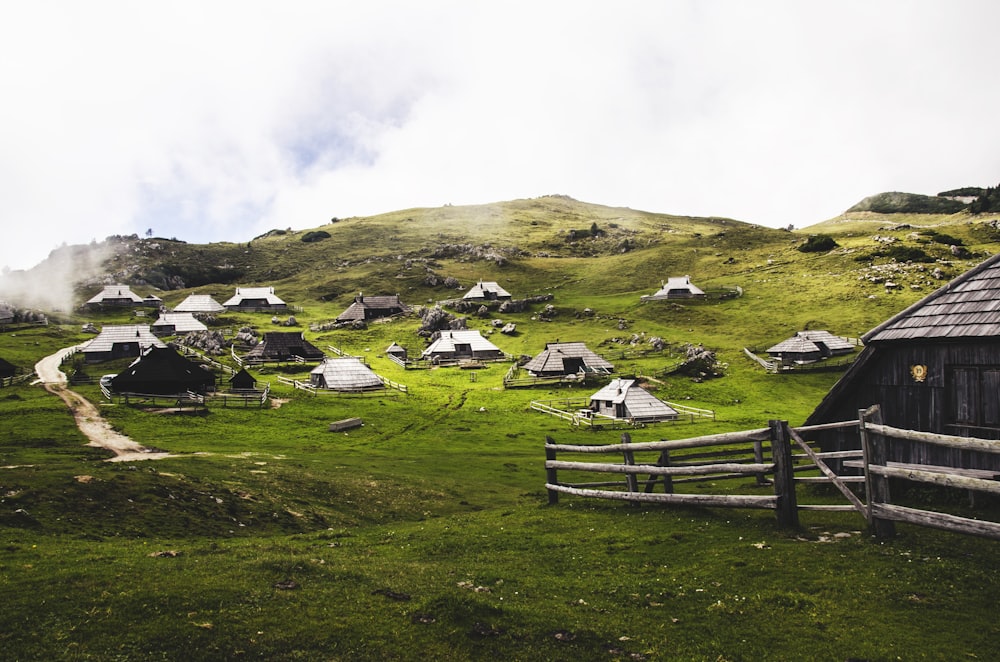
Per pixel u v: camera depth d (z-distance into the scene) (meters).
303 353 127.88
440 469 50.00
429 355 132.25
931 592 12.49
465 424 76.88
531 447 64.31
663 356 122.31
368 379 101.12
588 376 107.19
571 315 160.75
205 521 26.97
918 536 15.70
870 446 15.89
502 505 36.53
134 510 26.30
